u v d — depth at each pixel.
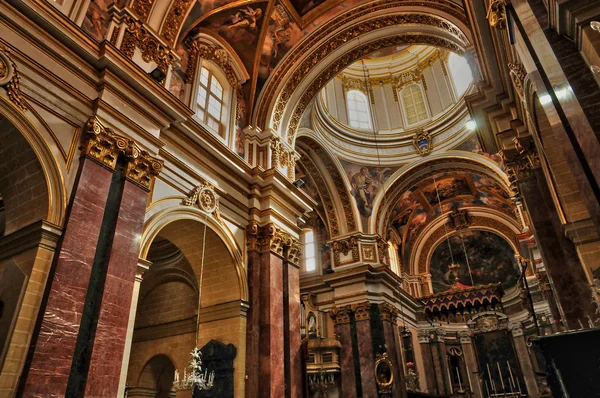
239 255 9.45
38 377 4.87
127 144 6.95
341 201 17.66
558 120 4.28
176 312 10.77
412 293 21.59
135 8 8.00
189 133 8.75
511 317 20.36
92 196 6.19
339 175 17.45
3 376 4.77
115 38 7.37
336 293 16.92
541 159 7.52
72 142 6.33
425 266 22.53
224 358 8.42
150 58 7.90
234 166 9.82
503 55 7.23
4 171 6.05
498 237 21.86
